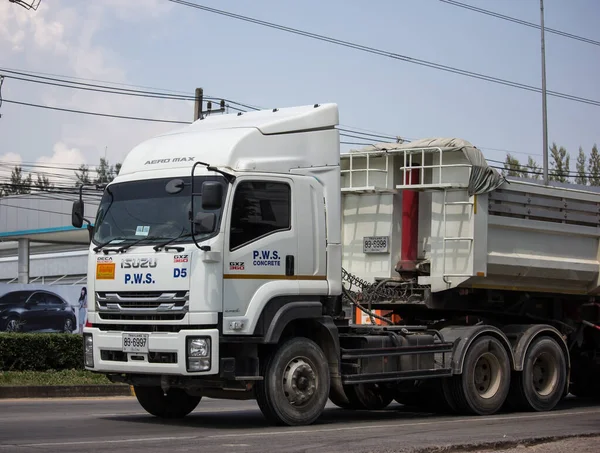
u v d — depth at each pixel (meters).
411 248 14.33
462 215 13.90
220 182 11.19
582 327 16.48
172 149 11.95
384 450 8.94
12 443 9.48
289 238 11.71
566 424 12.54
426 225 14.34
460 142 13.89
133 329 11.39
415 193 14.41
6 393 16.92
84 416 13.12
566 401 17.69
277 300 11.53
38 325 30.16
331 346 12.22
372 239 14.54
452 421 12.84
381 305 14.62
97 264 11.74
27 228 49.91
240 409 15.38
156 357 11.12
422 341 13.54
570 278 15.65
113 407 15.23
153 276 11.16
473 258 13.77
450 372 13.70
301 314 11.68
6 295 29.70
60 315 30.61
